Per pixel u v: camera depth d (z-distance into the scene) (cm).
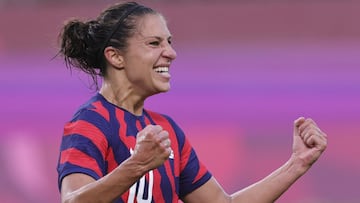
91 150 936
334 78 2728
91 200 849
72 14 3431
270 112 2655
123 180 838
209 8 3366
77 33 1027
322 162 2478
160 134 829
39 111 2662
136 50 998
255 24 3334
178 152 1045
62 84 2717
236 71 2803
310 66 2778
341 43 2914
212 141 2592
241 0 3569
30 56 2850
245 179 2492
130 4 1021
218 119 2647
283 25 3328
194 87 2739
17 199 2452
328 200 2427
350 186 2444
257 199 1062
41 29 3375
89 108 980
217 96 2708
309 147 1059
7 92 2705
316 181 2444
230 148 2569
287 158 2541
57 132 2620
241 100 2697
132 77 1004
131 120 1002
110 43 1006
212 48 3031
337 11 3331
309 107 2661
